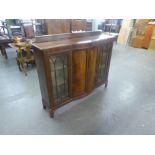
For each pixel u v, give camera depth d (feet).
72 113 6.81
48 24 14.14
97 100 7.80
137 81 9.91
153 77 10.52
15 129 5.86
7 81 9.64
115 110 7.06
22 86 9.04
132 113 6.87
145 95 8.32
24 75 10.54
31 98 7.86
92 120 6.41
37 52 5.09
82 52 5.93
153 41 17.13
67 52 5.44
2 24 18.65
